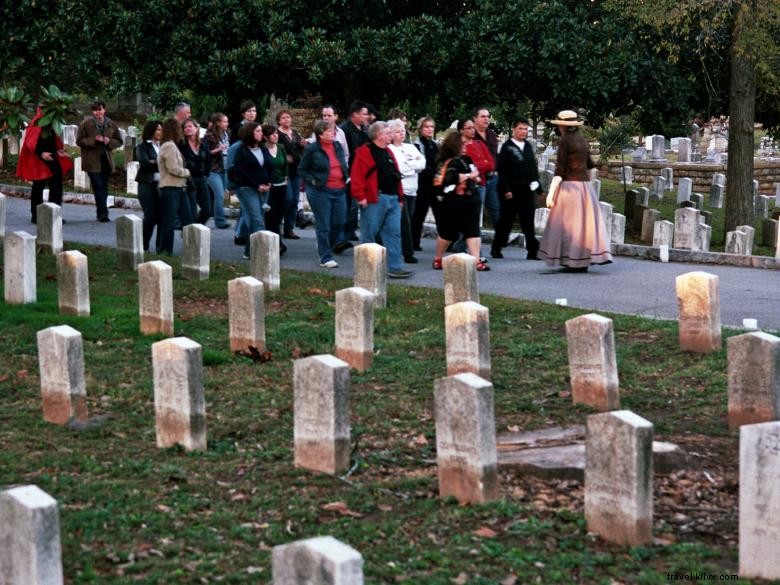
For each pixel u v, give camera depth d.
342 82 29.89
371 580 7.35
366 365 12.91
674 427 10.83
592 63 27.20
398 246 18.81
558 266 20.33
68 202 30.30
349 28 28.53
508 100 30.09
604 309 16.53
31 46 30.19
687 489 9.16
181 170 20.16
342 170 19.89
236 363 13.20
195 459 9.94
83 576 7.42
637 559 7.77
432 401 11.71
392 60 27.27
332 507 8.68
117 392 11.99
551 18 27.69
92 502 8.88
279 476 9.50
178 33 28.36
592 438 8.17
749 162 28.11
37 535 6.82
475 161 20.56
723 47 28.84
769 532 7.35
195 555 7.80
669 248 23.36
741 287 18.77
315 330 14.66
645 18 26.23
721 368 12.83
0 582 7.06
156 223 20.70
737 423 10.66
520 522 8.34
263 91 29.75
